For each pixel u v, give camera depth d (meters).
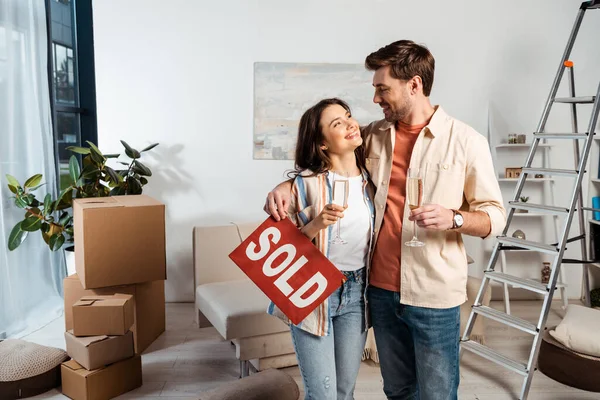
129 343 2.65
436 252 1.72
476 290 3.07
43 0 3.62
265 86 3.93
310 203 1.78
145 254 3.00
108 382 2.58
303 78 3.93
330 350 1.74
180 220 4.05
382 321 1.86
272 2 3.88
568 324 2.82
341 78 3.94
